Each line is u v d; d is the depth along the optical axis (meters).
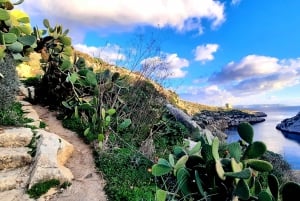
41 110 6.05
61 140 4.23
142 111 5.34
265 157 6.68
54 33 6.62
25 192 3.22
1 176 3.37
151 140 4.60
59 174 3.44
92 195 3.33
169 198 3.19
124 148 4.45
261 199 2.91
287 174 6.63
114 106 5.41
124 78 5.82
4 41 5.07
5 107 4.61
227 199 3.07
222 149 4.77
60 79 6.10
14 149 3.79
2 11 4.94
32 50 6.08
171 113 6.34
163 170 3.41
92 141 4.63
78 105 5.58
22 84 7.01
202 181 3.30
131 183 3.59
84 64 6.48
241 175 2.88
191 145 5.52
